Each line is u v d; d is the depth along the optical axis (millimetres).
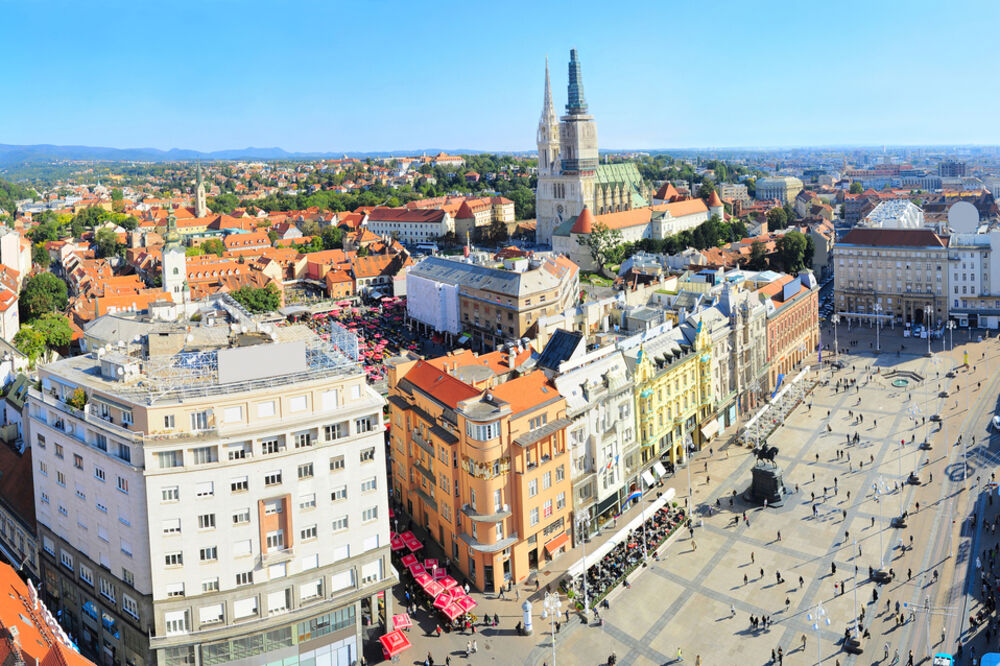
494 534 115625
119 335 130250
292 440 95938
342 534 100562
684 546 130750
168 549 91500
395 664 101875
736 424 184375
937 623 107562
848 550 127188
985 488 146250
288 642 97750
